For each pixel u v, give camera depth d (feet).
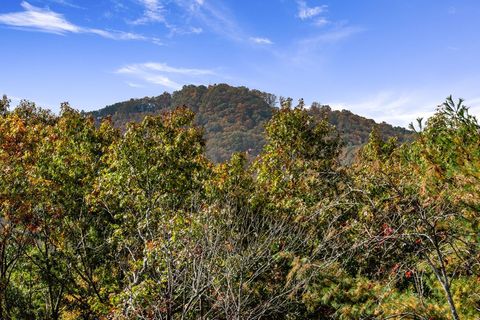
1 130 42.52
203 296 25.68
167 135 58.95
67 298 50.90
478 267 16.61
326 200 26.99
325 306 23.57
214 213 28.12
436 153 16.49
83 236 46.19
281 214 35.19
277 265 27.04
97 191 46.11
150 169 47.32
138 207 41.01
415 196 17.06
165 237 26.30
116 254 38.63
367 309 18.47
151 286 23.61
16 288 50.03
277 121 67.92
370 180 21.50
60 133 61.21
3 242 41.06
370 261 22.40
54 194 44.75
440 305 16.89
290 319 25.29
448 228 16.81
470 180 15.39
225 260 23.79
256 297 26.03
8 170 39.19
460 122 16.30
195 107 630.74
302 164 41.68
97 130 64.44
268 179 51.60
